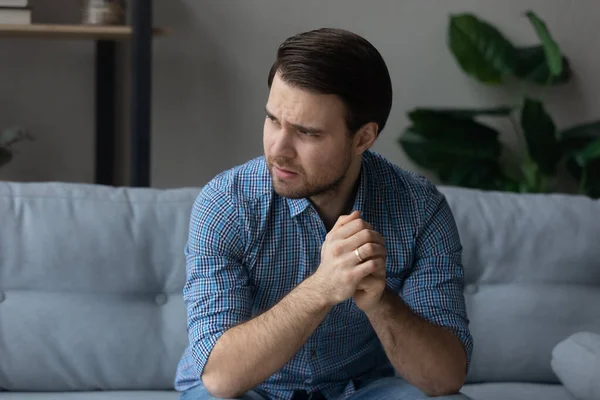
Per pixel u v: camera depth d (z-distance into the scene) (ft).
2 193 6.28
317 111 4.47
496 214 6.95
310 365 5.26
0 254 6.13
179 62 10.45
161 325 6.29
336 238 4.51
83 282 6.20
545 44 9.98
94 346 6.14
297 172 4.61
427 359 4.76
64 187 6.43
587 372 5.93
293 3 10.62
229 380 4.61
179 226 6.44
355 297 4.62
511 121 11.19
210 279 4.91
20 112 10.19
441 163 10.69
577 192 11.28
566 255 6.88
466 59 10.55
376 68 4.65
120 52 10.36
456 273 5.21
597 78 11.31
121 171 10.53
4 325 6.06
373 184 5.20
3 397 5.96
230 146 10.70
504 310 6.75
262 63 10.64
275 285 5.10
